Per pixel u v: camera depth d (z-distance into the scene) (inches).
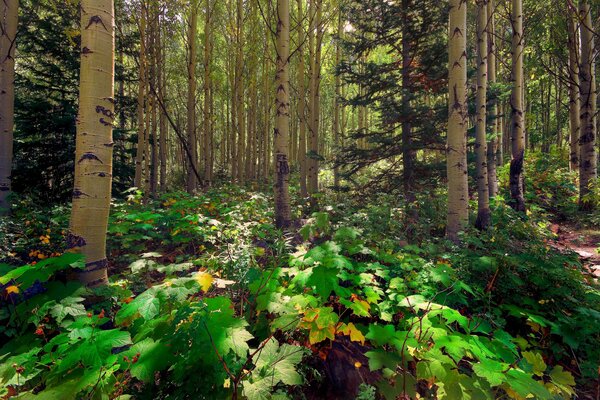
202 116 989.2
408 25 323.9
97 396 62.7
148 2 414.9
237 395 68.4
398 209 239.5
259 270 111.4
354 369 94.3
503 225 258.1
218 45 737.0
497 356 88.1
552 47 442.3
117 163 403.2
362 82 357.4
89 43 109.1
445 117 321.7
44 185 353.1
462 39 204.4
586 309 118.3
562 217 395.9
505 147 879.7
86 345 66.2
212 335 67.1
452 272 122.3
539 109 871.1
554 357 115.4
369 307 97.9
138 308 75.8
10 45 259.8
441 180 344.8
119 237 204.7
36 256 149.3
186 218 200.4
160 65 544.1
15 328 92.7
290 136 936.3
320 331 81.9
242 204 282.7
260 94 860.0
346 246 132.6
